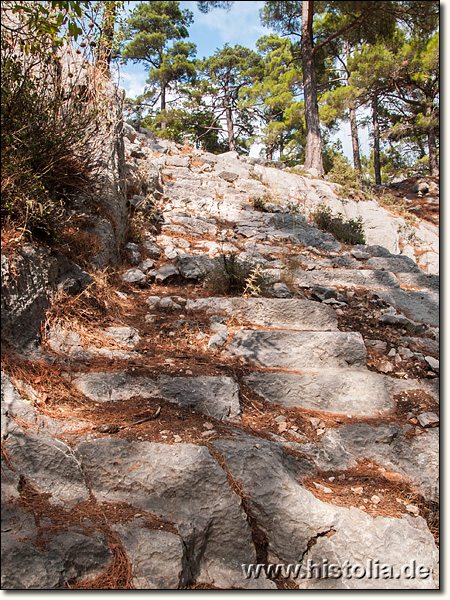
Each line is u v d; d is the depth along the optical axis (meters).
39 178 3.38
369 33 10.30
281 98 22.33
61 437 2.63
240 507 2.55
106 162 4.64
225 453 2.74
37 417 2.64
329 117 19.33
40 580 2.04
